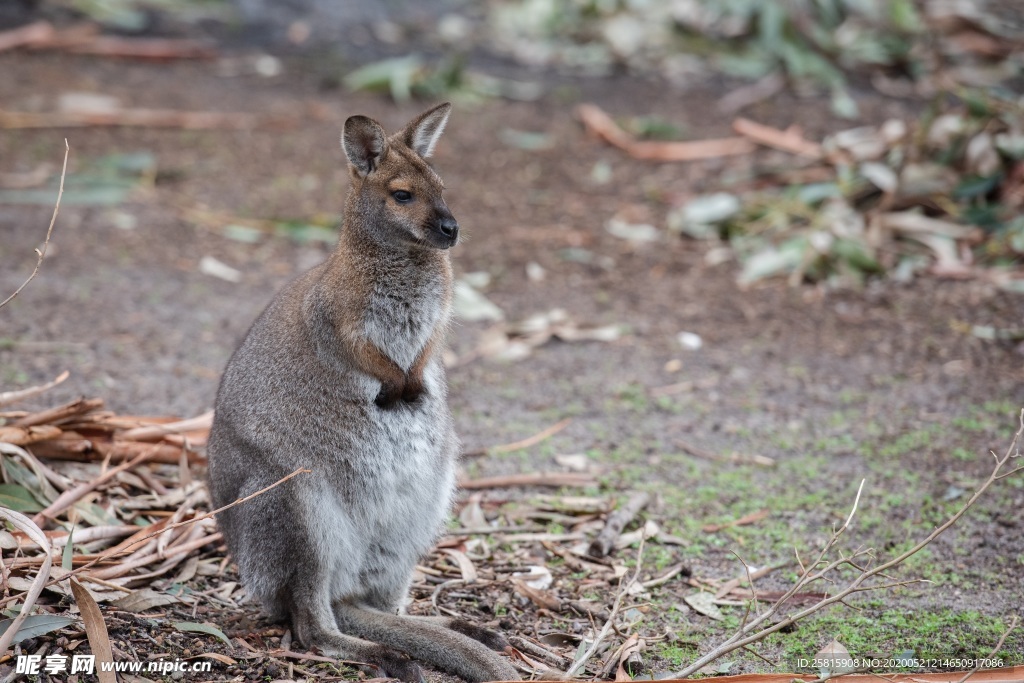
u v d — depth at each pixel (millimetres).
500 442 10266
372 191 7398
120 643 6656
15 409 9719
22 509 7777
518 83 21469
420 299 7398
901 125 16578
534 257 14867
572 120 19844
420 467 7352
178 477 8969
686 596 7832
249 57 21922
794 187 15922
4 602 6535
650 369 11898
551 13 23750
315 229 15227
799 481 9492
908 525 8680
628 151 18406
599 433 10461
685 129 19297
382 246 7309
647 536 8578
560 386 11492
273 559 6969
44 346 11312
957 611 7543
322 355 7109
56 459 8664
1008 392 11109
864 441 10188
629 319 13180
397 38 23250
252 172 17188
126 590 7109
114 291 13008
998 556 8234
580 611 7613
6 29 21516
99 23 22438
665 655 7074
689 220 15648
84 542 7598
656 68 22359
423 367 7398
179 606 7352
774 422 10656
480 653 6629
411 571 7504
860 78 21219
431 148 8086
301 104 20016
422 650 6793
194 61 21625
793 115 19562
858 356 12148
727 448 10156
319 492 7016
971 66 20953
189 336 12094
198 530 8070
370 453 7164
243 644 6898
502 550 8477
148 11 23328
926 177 15141
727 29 23250
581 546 8523
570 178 17578
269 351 7281
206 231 15156
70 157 16891
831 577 8031
